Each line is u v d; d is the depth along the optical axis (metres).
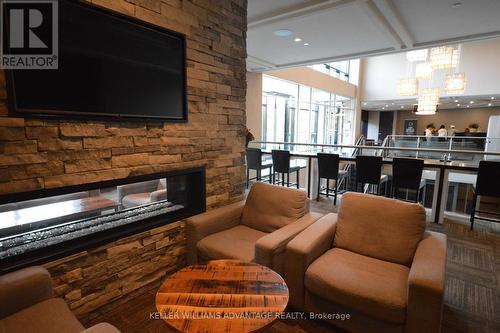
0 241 1.59
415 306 1.40
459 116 13.17
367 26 3.65
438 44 4.33
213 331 1.15
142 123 2.00
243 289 1.44
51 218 1.77
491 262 2.66
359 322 1.60
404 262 1.86
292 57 5.14
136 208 2.22
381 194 4.93
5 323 1.25
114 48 1.78
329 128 10.25
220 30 2.54
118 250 1.94
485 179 3.28
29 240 1.67
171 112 2.18
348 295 1.57
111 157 1.84
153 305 1.99
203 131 2.48
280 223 2.34
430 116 13.91
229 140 2.77
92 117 1.70
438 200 3.67
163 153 2.16
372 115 15.18
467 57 8.68
